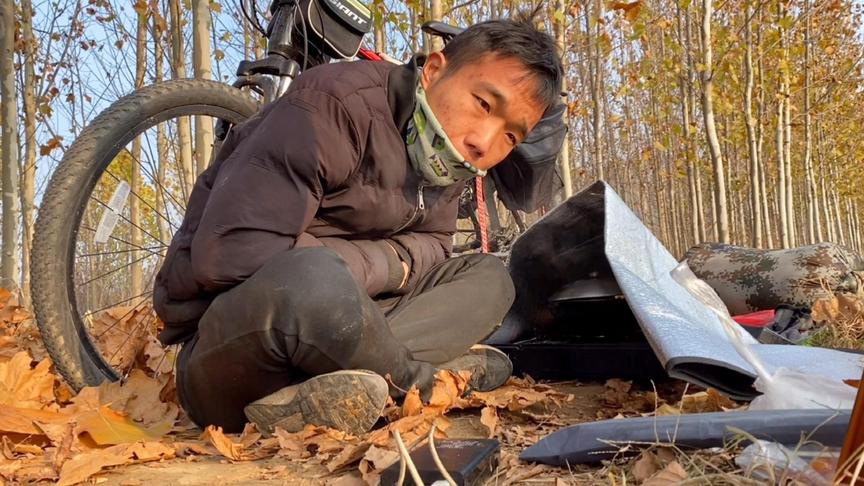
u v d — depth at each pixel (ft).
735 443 3.98
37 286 7.13
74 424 5.29
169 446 5.53
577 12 29.14
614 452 4.40
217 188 5.84
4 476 4.80
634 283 5.80
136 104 7.63
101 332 8.08
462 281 7.12
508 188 10.91
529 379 8.13
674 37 42.19
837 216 74.69
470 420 6.45
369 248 6.59
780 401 4.75
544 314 8.42
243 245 5.57
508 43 5.94
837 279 9.45
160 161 11.15
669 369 4.98
